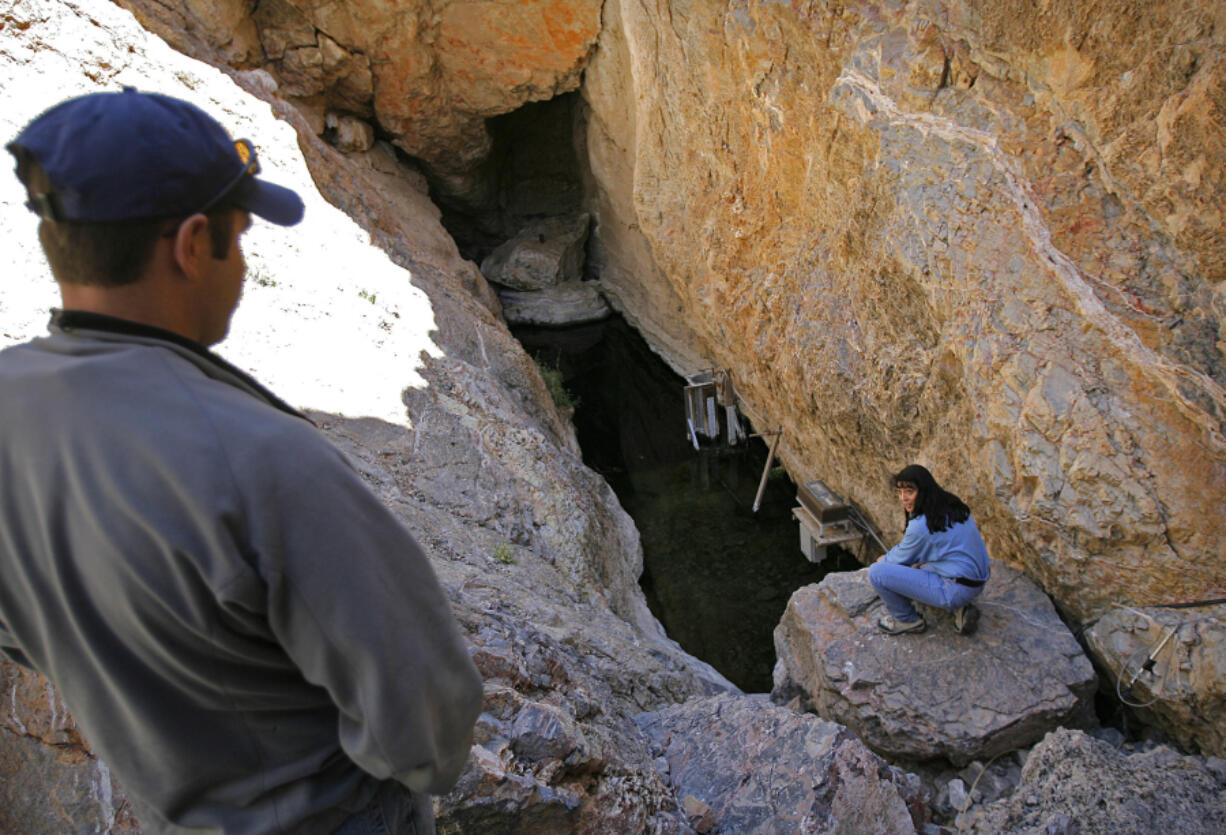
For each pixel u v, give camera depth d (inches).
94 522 37.2
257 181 43.5
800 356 329.7
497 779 100.7
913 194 257.1
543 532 268.8
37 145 36.8
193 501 36.8
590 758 116.4
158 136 37.4
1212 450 195.2
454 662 44.6
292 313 271.3
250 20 478.9
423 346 324.5
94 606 39.5
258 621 40.4
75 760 95.3
